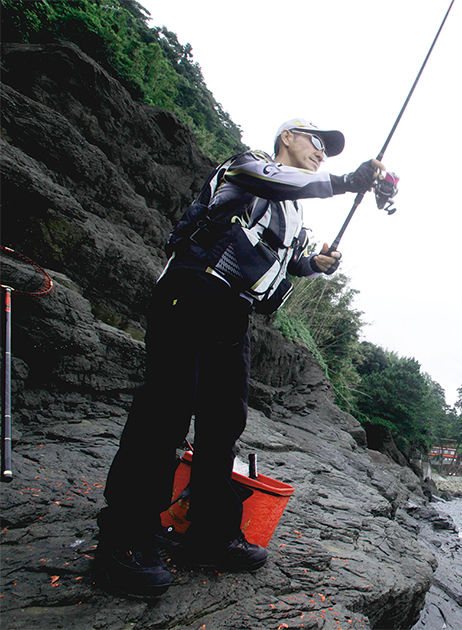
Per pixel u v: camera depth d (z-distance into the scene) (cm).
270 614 164
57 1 724
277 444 559
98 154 566
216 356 173
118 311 538
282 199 153
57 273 445
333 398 1129
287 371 989
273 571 200
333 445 746
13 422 339
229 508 176
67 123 522
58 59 552
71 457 293
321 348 1530
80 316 398
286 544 241
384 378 2500
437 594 420
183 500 192
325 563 231
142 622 141
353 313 1623
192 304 151
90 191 567
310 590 199
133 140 677
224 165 169
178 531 191
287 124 186
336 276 1597
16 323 356
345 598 203
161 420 148
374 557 293
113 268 522
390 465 1282
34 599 138
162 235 715
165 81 1212
